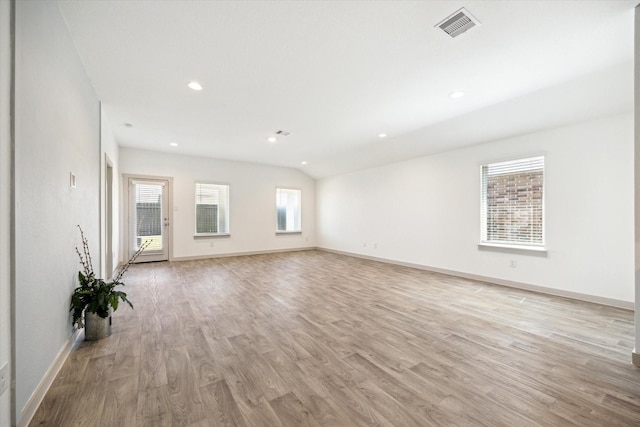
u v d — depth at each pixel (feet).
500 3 6.20
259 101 11.53
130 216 19.66
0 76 4.17
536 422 4.83
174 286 14.01
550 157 12.64
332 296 12.39
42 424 4.75
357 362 6.82
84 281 7.81
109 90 10.41
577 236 11.87
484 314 10.16
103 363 6.72
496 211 14.82
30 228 5.07
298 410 5.13
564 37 7.38
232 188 23.80
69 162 7.28
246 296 12.35
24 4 4.86
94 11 6.44
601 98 10.28
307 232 28.35
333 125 14.57
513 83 9.96
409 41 7.56
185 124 14.42
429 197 18.08
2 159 4.22
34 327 5.18
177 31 7.15
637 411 5.10
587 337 8.26
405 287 13.93
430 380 6.08
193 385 5.87
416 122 14.02
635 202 6.61
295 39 7.48
